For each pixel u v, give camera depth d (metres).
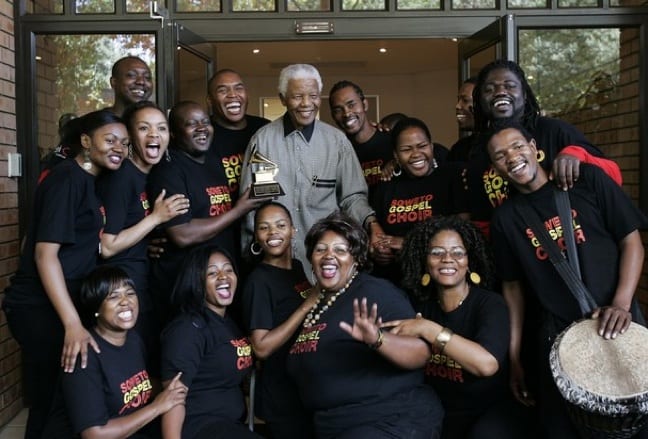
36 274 2.67
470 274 2.77
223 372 2.68
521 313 2.78
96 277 2.49
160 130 2.92
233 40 4.39
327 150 3.36
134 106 2.95
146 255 3.00
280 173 3.33
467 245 2.75
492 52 4.33
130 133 2.91
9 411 4.00
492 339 2.50
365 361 2.47
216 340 2.68
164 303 3.07
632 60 4.33
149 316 2.95
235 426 2.63
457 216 2.87
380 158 3.83
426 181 3.21
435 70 12.44
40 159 4.27
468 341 2.40
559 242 2.56
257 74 12.13
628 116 4.35
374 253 3.15
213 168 3.24
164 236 3.06
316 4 4.37
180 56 4.23
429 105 12.62
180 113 3.11
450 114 12.45
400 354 2.32
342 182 3.41
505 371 2.70
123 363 2.53
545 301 2.60
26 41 4.23
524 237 2.62
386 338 2.30
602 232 2.55
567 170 2.54
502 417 2.63
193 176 3.12
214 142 3.53
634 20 4.28
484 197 3.03
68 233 2.60
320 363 2.49
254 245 3.04
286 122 3.37
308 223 3.34
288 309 2.82
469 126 3.88
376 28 4.35
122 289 2.51
